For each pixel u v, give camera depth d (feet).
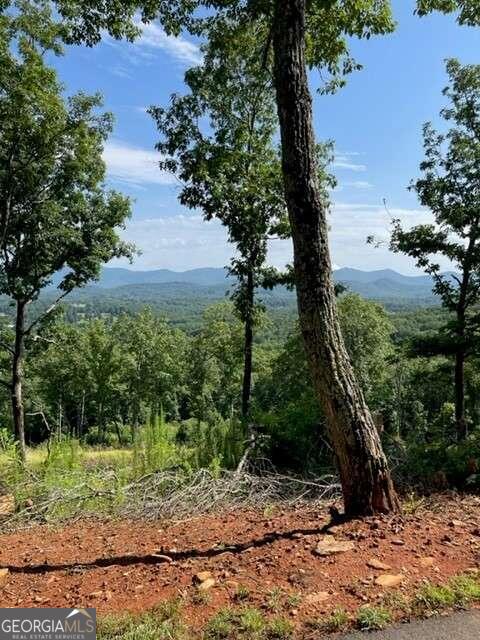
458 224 45.06
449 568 11.16
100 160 47.16
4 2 33.12
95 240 48.70
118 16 19.58
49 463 23.93
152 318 136.67
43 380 118.11
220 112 41.57
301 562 11.60
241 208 39.83
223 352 115.55
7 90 37.32
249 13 18.26
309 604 9.87
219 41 21.68
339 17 19.31
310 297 14.01
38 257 46.47
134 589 11.12
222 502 19.54
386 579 10.62
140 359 131.13
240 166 40.86
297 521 15.55
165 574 11.82
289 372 65.62
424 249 47.21
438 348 46.26
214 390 137.28
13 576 12.68
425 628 8.95
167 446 25.41
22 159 42.65
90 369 118.83
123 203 49.37
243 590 10.50
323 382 14.10
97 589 11.34
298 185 14.03
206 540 14.38
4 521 19.44
